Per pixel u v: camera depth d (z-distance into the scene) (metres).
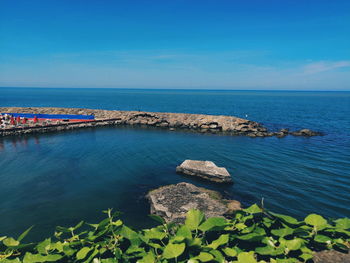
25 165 13.71
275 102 101.12
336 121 38.44
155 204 8.53
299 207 9.16
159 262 2.66
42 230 7.30
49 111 37.56
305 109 64.31
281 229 3.35
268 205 9.32
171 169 13.64
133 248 2.95
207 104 86.38
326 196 10.16
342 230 3.32
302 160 15.70
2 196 9.70
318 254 3.13
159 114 34.25
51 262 2.76
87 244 3.28
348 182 11.78
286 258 2.91
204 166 12.74
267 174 12.92
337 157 16.47
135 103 89.00
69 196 9.84
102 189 10.63
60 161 14.59
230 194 10.31
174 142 21.09
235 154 17.20
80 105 75.81
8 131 21.66
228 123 28.88
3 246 3.10
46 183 11.16
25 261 2.61
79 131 25.66
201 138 23.19
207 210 8.12
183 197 9.05
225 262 2.67
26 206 8.89
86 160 14.96
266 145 20.27
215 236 3.47
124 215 8.41
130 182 11.53
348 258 3.03
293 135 25.47
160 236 3.12
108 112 36.59
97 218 8.12
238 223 3.47
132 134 24.66
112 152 17.12
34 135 22.55
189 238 2.94
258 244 3.29
